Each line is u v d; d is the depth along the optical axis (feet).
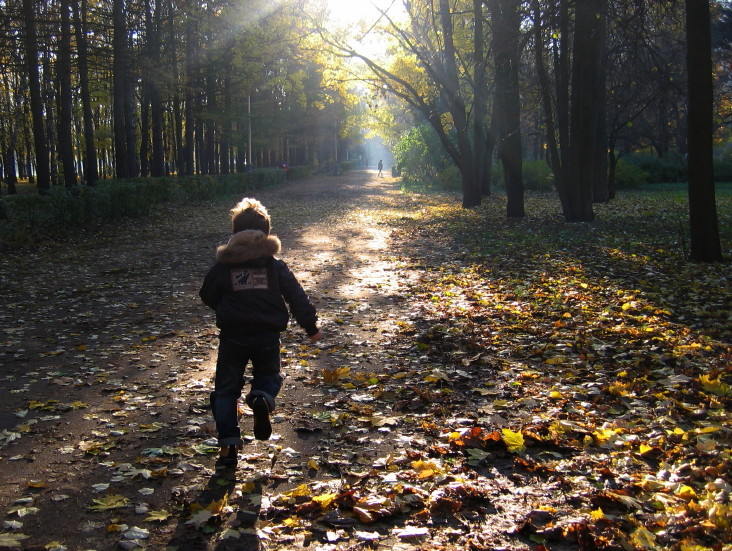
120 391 18.15
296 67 122.11
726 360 18.69
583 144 66.69
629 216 74.02
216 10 102.53
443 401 16.69
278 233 63.31
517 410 15.99
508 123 75.00
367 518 10.69
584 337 22.57
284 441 14.39
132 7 83.10
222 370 13.12
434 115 90.74
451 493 11.46
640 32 46.70
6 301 31.89
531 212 85.25
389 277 37.99
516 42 57.93
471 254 47.26
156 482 12.45
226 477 12.60
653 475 12.03
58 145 129.29
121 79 88.38
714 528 9.86
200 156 149.89
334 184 183.93
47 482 12.44
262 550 9.98
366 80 92.32
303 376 19.24
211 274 13.29
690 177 38.88
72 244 54.75
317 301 30.91
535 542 9.98
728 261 38.91
